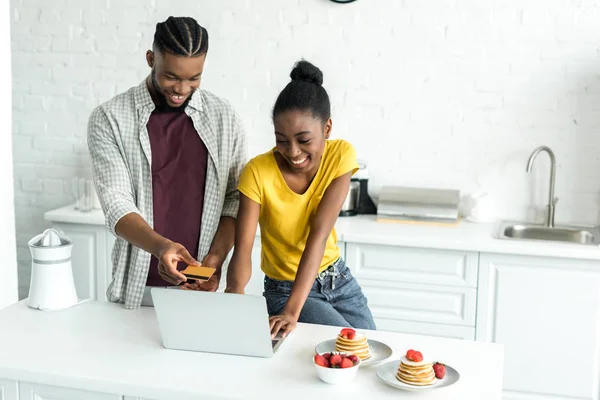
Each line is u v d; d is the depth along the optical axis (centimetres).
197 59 248
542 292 376
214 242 276
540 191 425
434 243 380
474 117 426
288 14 434
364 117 437
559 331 378
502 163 427
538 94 418
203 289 265
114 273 272
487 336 386
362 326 282
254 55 441
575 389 380
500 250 373
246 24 439
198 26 252
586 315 373
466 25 419
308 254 253
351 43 431
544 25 412
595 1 405
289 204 259
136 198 270
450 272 385
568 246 371
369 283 394
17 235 483
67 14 455
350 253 394
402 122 434
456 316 388
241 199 261
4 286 353
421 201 418
